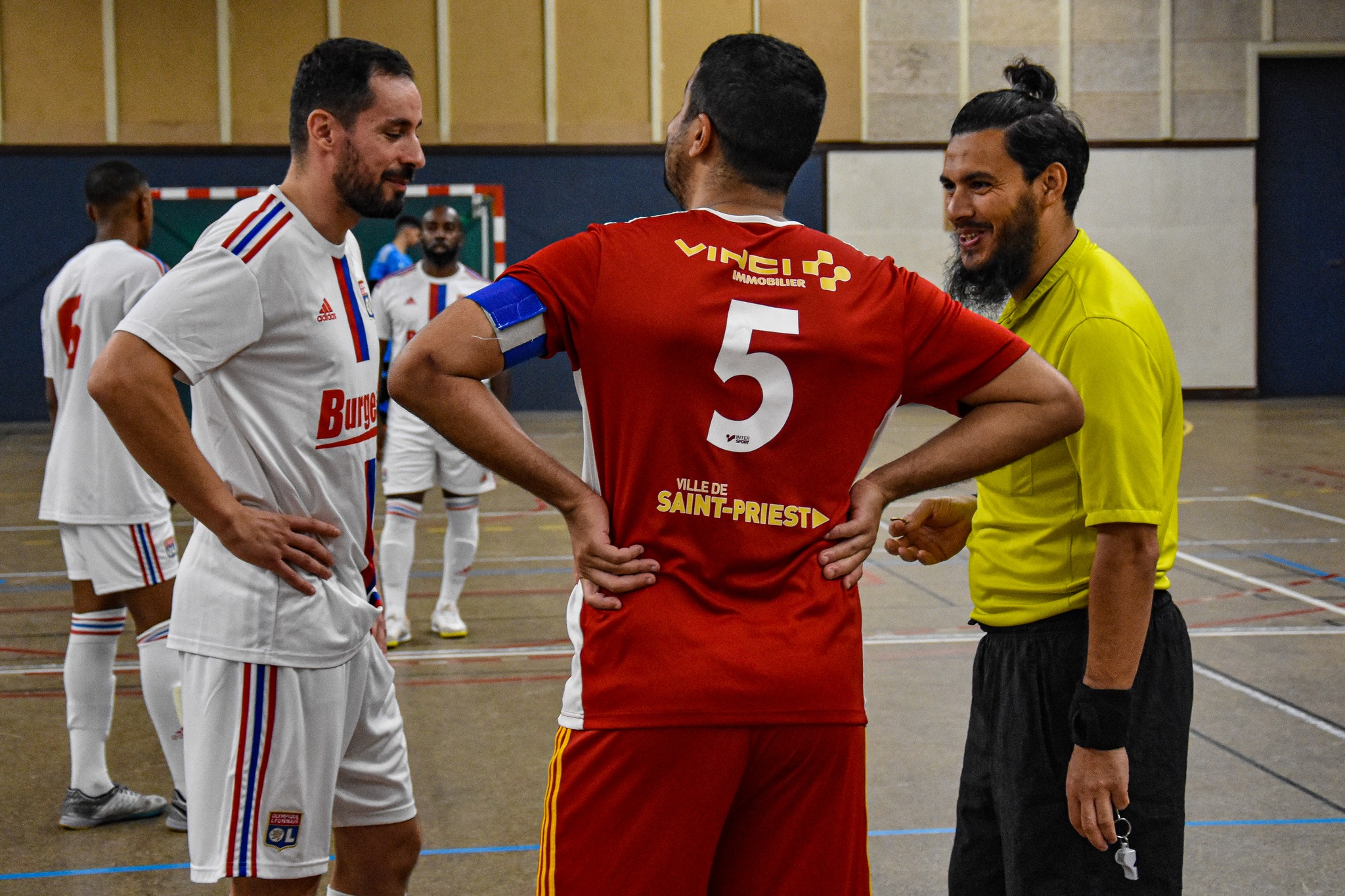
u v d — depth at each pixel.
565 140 19.77
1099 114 20.30
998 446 2.11
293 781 2.85
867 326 2.06
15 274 18.94
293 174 2.91
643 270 2.02
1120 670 2.35
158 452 2.67
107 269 4.49
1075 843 2.53
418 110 2.91
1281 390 21.28
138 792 4.80
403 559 7.15
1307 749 5.16
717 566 2.00
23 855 4.23
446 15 19.39
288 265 2.80
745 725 1.96
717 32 19.84
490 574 8.95
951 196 2.60
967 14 20.03
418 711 5.83
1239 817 4.46
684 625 1.97
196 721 2.85
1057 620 2.54
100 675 4.52
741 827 2.07
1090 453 2.36
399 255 14.45
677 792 1.96
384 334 7.77
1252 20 20.28
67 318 4.49
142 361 2.64
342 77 2.81
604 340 2.00
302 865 2.89
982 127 2.54
